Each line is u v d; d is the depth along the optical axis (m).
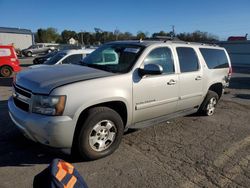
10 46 16.42
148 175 3.90
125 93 4.43
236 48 35.09
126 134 5.43
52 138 3.73
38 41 100.62
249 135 5.72
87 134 4.02
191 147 4.96
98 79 4.14
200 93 6.26
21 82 4.19
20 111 4.05
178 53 5.62
